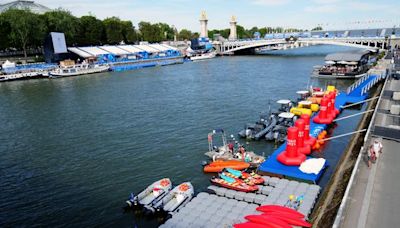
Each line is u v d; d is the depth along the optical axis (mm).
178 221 27000
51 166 43031
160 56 179500
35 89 100188
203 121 60125
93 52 157750
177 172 39375
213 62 167500
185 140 50250
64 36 148375
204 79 110562
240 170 37906
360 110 65062
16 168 42812
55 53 140375
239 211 28172
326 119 53438
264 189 31766
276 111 62531
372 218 21297
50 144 51281
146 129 56625
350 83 93438
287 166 36375
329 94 58656
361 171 28172
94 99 82688
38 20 141875
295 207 27984
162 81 109750
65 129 58594
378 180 26422
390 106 50125
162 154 45125
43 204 33781
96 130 57250
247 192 31656
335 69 101312
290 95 79562
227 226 25828
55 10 161125
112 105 75375
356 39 152500
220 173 36562
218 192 32156
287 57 177375
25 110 73312
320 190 32031
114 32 184875
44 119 65625
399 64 94938
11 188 37375
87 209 32500
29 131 58250
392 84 67625
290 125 52312
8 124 62906
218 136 51375
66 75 127688
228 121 59500
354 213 21875
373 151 30094
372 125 39969
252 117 61625
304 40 167750
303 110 58250
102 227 29547
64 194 35625
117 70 144000
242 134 49781
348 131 52750
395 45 143875
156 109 70312
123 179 38375
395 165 29125
